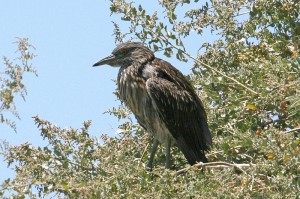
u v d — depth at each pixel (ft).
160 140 47.32
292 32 45.24
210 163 38.45
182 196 32.94
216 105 43.52
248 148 36.35
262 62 42.09
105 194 33.88
